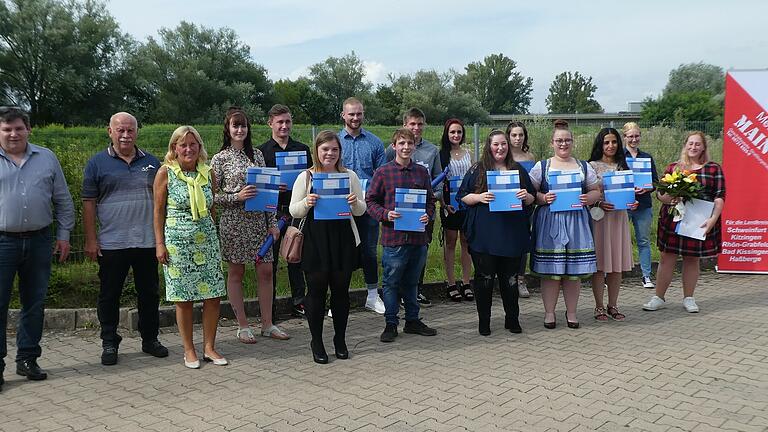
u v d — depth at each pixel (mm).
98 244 5586
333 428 4121
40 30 46594
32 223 5043
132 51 51875
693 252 7098
